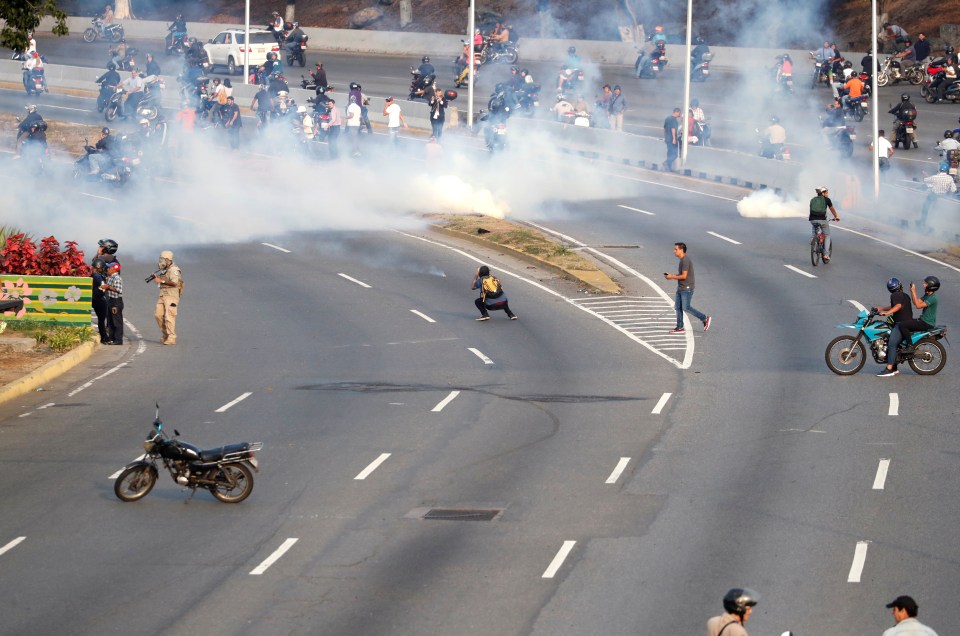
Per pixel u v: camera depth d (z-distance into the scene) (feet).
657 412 232.32
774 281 349.82
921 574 155.94
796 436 216.13
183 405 240.73
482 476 195.93
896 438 214.28
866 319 257.75
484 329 303.89
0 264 299.17
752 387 249.55
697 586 152.35
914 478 193.36
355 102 534.37
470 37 575.79
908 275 355.77
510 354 279.69
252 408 237.86
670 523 174.50
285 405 239.91
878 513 178.19
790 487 189.57
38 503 184.96
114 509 182.19
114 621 143.33
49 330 293.02
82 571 158.71
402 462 203.41
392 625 141.49
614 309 322.55
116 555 164.14
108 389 253.65
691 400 240.53
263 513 180.04
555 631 139.85
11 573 158.51
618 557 162.09
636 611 145.07
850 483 191.31
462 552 163.94
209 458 182.50
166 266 292.81
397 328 305.94
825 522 174.60
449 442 214.28
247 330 306.55
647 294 338.34
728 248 392.88
